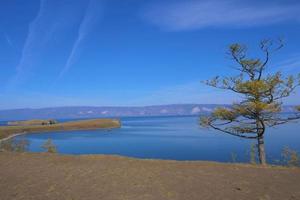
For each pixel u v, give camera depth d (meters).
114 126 123.00
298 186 10.79
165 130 92.25
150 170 13.05
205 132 77.31
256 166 14.21
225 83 17.91
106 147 48.56
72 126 111.75
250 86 17.19
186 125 125.38
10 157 16.31
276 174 12.52
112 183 11.12
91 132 93.19
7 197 9.71
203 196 9.73
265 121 18.11
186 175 12.23
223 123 19.23
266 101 17.77
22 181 11.50
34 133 91.25
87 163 14.58
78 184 11.04
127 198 9.55
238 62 18.44
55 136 76.94
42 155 16.84
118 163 14.51
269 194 9.93
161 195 9.84
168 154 37.44
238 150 37.62
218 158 32.00
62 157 16.09
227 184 11.02
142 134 77.69
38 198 9.59
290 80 17.09
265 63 18.27
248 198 9.56
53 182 11.32
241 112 18.00
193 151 38.94
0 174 12.60
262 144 18.30
